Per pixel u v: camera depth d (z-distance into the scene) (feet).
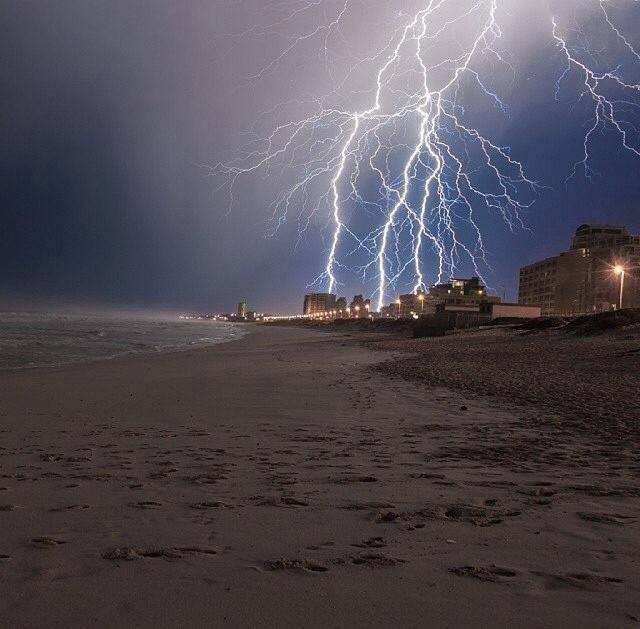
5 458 21.47
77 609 8.11
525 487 16.05
